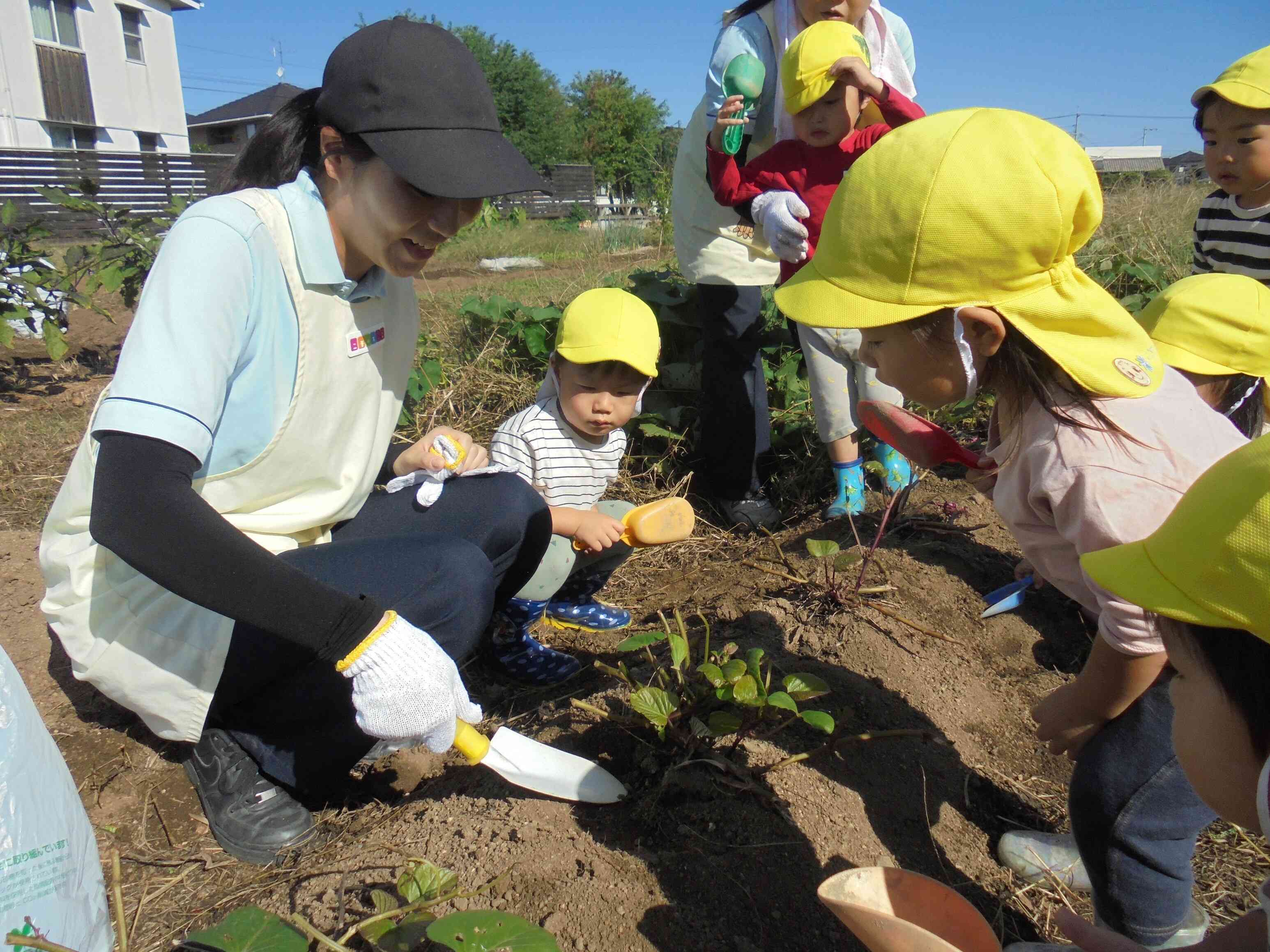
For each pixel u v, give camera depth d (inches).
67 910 50.1
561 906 63.4
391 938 54.9
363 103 60.0
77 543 70.5
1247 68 125.2
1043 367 57.7
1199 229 141.3
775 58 119.5
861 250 59.2
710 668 72.6
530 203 1002.7
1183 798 59.9
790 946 63.2
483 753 69.7
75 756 85.9
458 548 78.5
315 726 76.2
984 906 71.0
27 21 815.7
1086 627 101.3
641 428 149.3
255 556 59.5
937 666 93.3
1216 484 41.9
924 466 75.3
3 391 216.2
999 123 57.1
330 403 73.5
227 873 73.0
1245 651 41.4
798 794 73.9
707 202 129.3
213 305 61.4
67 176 691.4
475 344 192.1
